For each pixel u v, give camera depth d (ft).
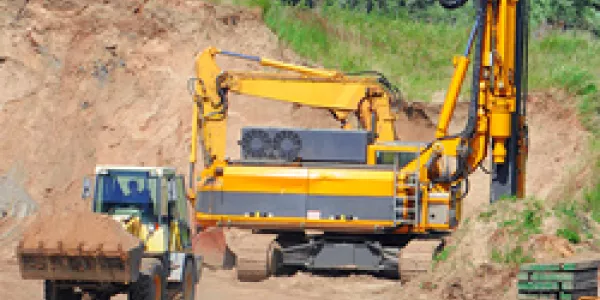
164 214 158.81
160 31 335.67
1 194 286.87
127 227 148.87
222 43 345.10
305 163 231.91
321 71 259.19
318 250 234.38
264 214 226.58
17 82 311.06
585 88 319.68
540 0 452.35
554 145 312.50
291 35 372.58
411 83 362.94
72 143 306.55
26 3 324.60
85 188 159.43
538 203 198.80
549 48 374.22
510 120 231.71
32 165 296.92
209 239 239.30
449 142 233.35
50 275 134.00
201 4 345.51
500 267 181.06
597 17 450.30
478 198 326.65
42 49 319.27
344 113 262.06
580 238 189.57
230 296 193.47
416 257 207.00
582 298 142.82
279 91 256.32
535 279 154.61
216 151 253.24
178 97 324.80
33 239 132.36
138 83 324.60
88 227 134.00
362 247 231.71
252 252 221.87
